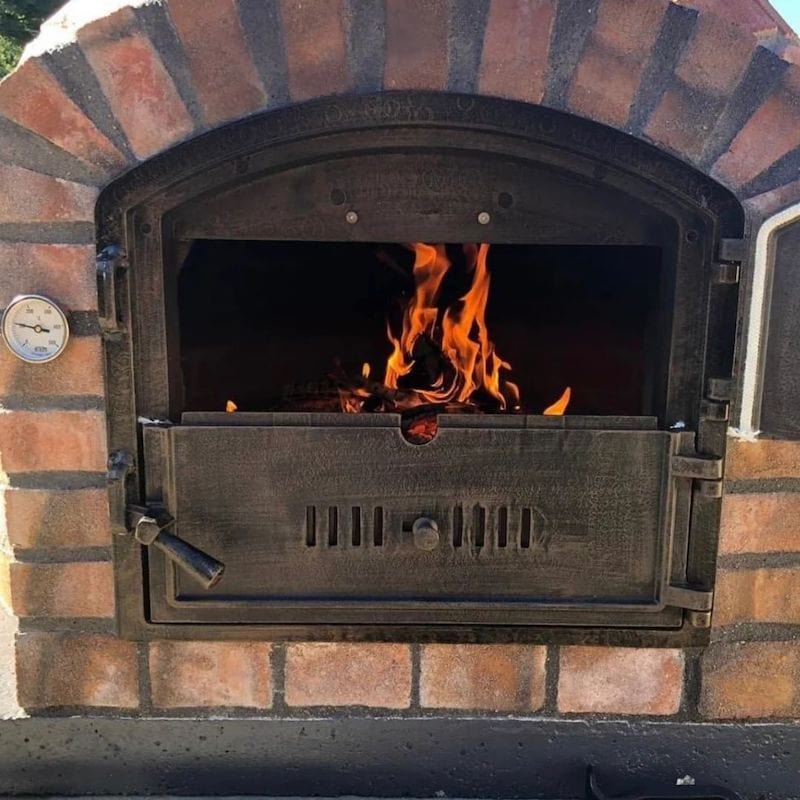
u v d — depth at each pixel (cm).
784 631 110
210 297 120
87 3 100
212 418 102
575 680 111
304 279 132
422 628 108
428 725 112
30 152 97
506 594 106
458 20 93
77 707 113
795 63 93
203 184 98
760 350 97
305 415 102
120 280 100
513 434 102
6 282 101
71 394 104
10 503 107
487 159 99
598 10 92
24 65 95
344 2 92
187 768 114
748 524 106
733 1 101
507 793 114
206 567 99
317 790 115
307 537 104
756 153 96
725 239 97
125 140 97
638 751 113
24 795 115
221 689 112
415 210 101
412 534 104
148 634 108
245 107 95
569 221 101
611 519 104
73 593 110
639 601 106
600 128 96
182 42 94
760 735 112
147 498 104
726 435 102
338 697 112
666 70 94
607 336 125
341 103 95
